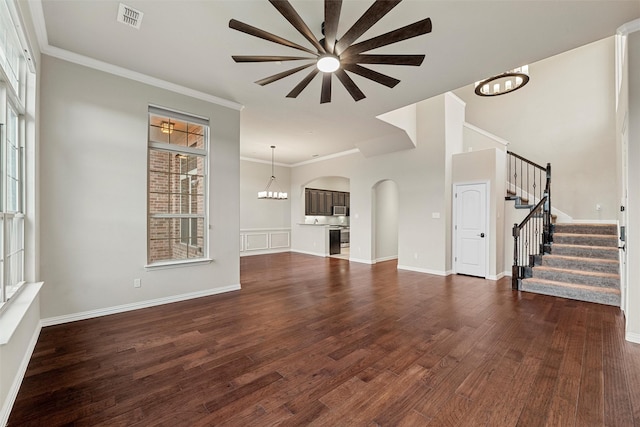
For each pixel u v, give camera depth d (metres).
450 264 6.07
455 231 6.09
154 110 3.82
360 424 1.71
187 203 4.20
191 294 4.18
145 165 3.71
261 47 3.09
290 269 6.58
